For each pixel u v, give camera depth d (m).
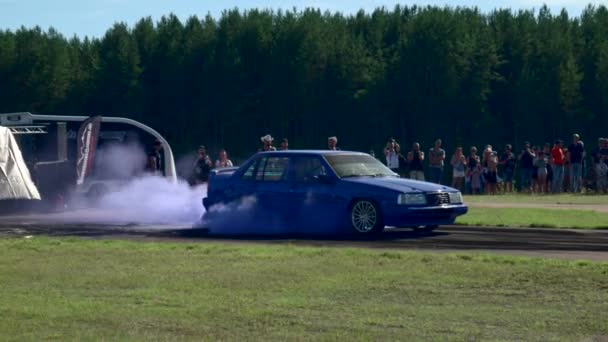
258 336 9.78
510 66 94.81
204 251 16.36
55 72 95.06
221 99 93.81
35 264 14.99
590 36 102.94
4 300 11.82
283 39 95.75
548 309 10.98
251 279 13.23
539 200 32.28
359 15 109.12
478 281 12.80
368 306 11.26
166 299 11.77
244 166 22.23
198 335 9.84
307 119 95.62
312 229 21.14
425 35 91.75
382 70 93.62
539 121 92.69
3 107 94.88
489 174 38.25
